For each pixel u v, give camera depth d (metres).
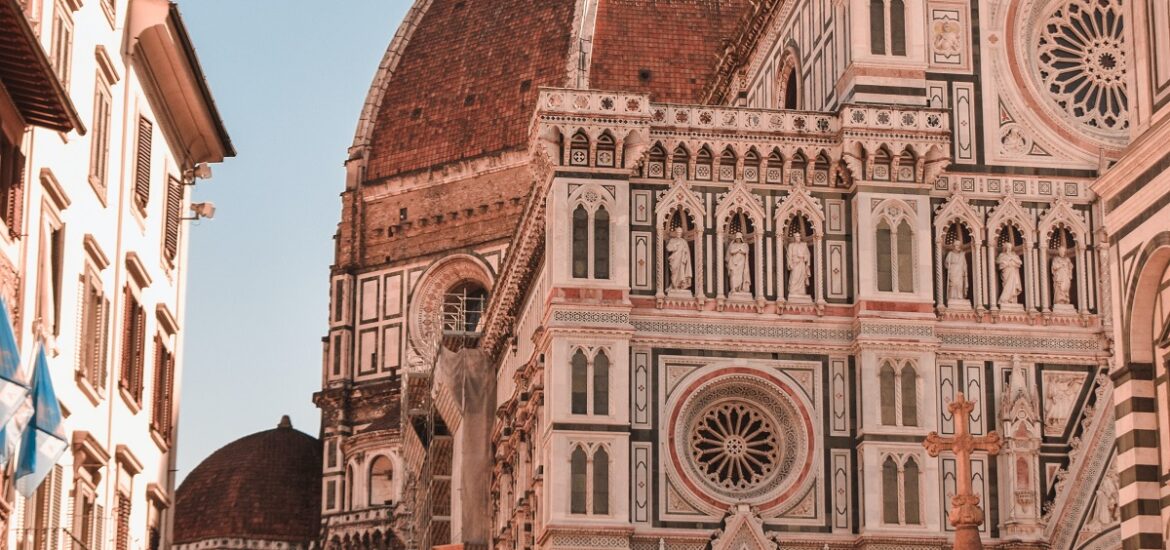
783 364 79.31
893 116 80.25
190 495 169.00
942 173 81.31
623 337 77.69
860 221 79.75
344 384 164.00
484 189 162.62
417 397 139.75
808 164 80.81
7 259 42.41
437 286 162.75
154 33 56.72
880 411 78.44
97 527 52.34
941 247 80.69
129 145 55.81
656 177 79.94
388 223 166.88
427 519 121.25
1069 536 77.56
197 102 62.25
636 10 166.38
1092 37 83.81
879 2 81.94
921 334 79.12
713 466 78.69
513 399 96.56
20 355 43.50
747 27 99.44
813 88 87.38
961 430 53.47
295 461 171.12
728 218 80.12
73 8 48.41
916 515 77.62
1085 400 80.12
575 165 79.00
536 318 91.94
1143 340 45.03
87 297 50.56
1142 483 44.31
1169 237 43.31
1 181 42.09
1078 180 82.06
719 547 77.12
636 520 77.12
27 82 41.75
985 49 82.75
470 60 169.88
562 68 163.88
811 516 78.25
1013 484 78.38
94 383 51.69
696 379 78.62
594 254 78.38
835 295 80.12
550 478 76.81
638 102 79.38
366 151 170.00
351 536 157.38
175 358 64.56
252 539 164.88
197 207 66.38
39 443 42.91
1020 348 80.25
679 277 79.31
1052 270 81.25
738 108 80.56
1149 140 43.81
